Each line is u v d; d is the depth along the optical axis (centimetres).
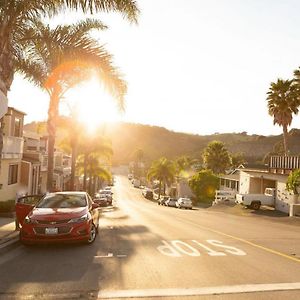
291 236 1530
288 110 5009
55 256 1019
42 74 2102
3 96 670
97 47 1608
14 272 844
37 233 1104
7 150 2666
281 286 743
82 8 1273
